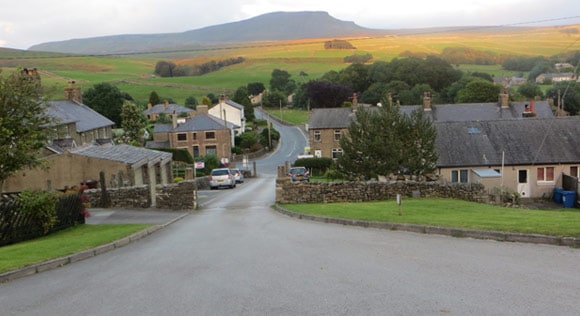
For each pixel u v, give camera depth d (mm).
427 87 109125
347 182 24156
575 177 36406
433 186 24219
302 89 139875
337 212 17906
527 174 38438
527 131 40344
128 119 74000
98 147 33250
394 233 13141
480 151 39000
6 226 14203
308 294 7375
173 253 11555
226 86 164000
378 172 28500
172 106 114000
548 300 6754
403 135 28844
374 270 8703
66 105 53938
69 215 17469
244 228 16156
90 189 25625
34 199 15203
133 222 19406
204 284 8258
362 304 6805
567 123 40688
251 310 6746
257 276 8633
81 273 9797
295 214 18938
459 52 132250
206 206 26922
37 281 9289
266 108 142875
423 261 9328
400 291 7348
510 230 11641
